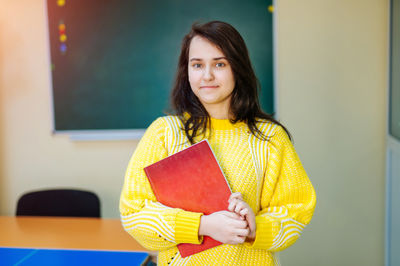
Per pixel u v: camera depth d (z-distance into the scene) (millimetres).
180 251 964
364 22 2398
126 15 2512
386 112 2434
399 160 2197
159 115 2561
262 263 1023
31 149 2713
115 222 1912
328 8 2408
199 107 1072
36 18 2590
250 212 920
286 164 1055
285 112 2502
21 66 2645
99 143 2664
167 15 2484
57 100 2621
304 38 2439
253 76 1060
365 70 2432
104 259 1464
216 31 980
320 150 2521
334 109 2480
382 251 2562
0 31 2623
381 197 2525
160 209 951
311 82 2471
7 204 2748
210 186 972
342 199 2551
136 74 2549
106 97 2588
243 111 1061
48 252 1536
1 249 1568
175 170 980
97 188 2691
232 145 1047
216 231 902
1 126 2719
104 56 2555
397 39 2193
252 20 2441
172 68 2514
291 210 1027
